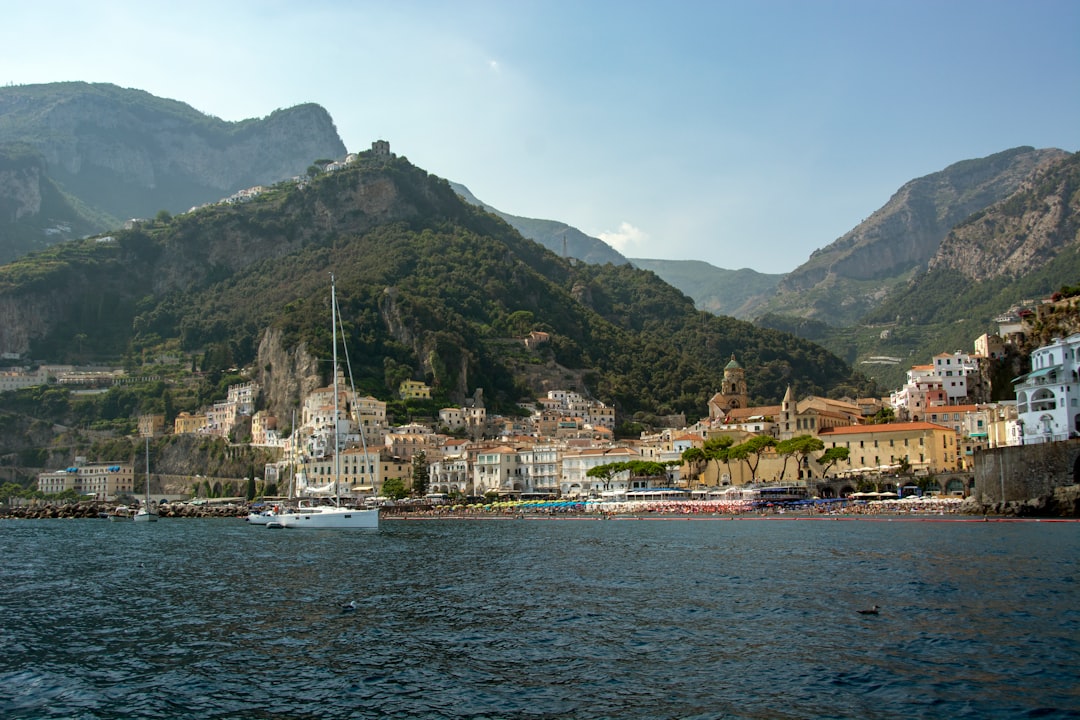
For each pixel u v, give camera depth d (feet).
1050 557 344.08
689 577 315.17
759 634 217.36
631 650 204.95
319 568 363.56
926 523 549.54
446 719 160.76
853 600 257.55
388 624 238.27
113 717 165.48
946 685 172.45
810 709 161.38
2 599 293.02
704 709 162.61
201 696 176.45
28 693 180.34
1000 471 598.75
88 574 358.23
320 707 168.55
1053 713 156.76
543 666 192.75
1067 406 634.84
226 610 263.90
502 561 380.37
